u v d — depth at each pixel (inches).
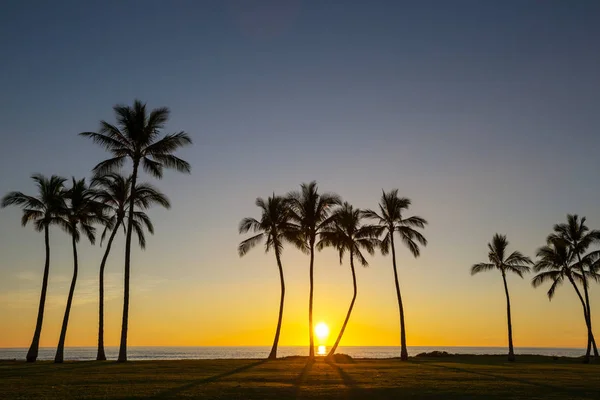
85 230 2036.2
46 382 1137.4
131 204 1857.8
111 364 1756.9
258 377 1317.7
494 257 2829.7
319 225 2263.8
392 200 2362.2
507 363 2283.5
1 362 1895.9
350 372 1514.5
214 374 1381.6
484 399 967.6
